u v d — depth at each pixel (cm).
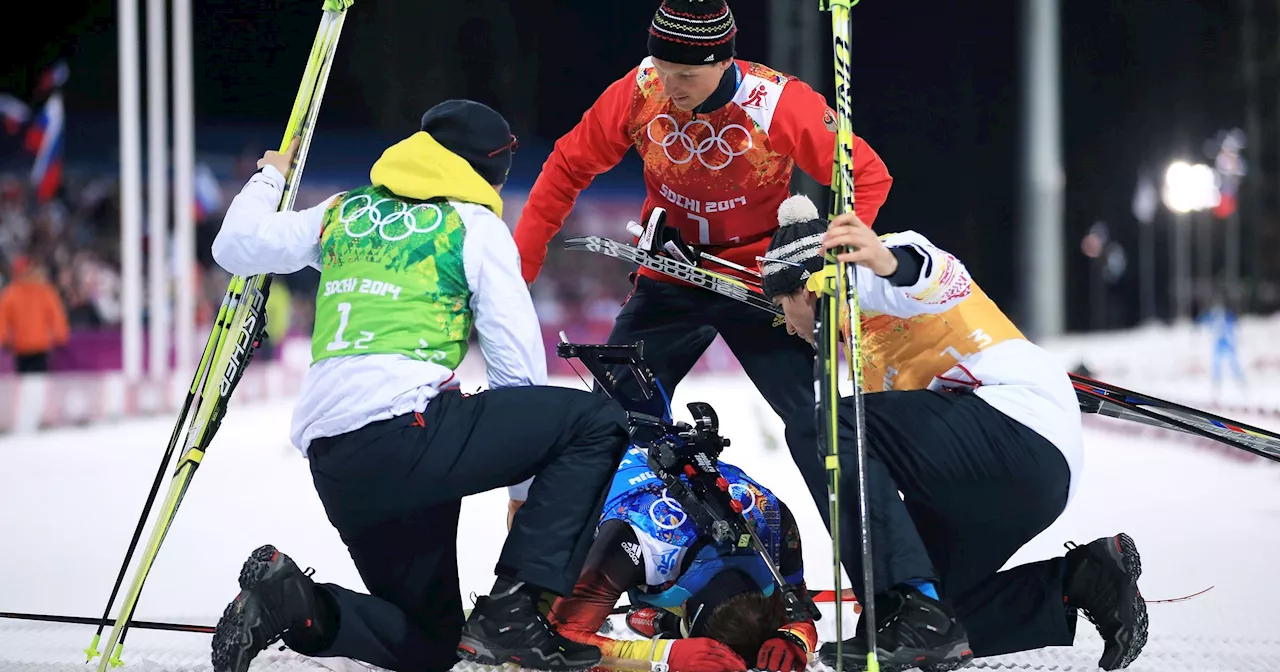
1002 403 616
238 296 654
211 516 1477
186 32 3381
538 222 836
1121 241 6850
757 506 652
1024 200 4578
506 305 607
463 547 1184
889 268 595
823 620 788
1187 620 800
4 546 1268
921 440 607
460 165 624
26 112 3612
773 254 651
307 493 1697
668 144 783
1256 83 6216
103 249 3728
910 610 585
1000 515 615
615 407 623
